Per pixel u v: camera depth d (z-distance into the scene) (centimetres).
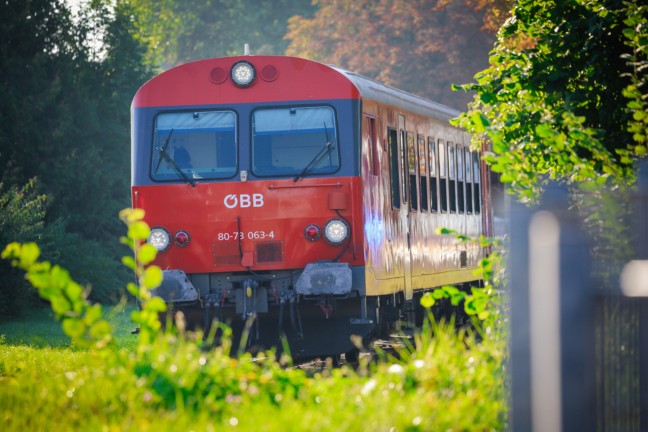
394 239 3378
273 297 3077
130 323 5225
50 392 1909
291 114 3108
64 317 1778
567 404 1033
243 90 3122
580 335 1031
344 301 3098
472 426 1562
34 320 5912
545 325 1034
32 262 1748
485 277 1903
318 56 10112
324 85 3106
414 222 3634
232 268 3081
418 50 9075
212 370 1764
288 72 3117
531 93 2698
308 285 2980
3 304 5831
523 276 1042
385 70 9162
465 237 1856
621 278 1091
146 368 1767
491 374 1736
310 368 3141
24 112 6956
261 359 3006
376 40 9381
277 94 3114
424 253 3750
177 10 13712
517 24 2809
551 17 2745
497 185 5228
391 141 3422
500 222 5241
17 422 1748
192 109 3133
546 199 1044
